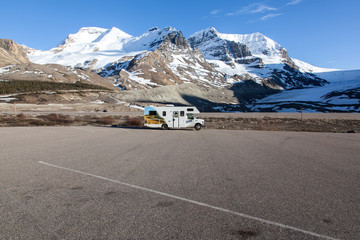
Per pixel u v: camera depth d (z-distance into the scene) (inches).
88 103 3292.3
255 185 214.4
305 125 1363.2
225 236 127.5
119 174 246.4
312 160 333.1
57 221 141.5
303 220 147.1
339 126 1330.0
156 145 471.2
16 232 128.8
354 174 257.4
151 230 132.7
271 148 445.7
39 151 377.4
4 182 213.0
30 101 3073.3
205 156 355.9
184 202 173.0
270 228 136.8
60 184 209.9
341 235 130.5
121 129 895.7
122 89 6850.4
